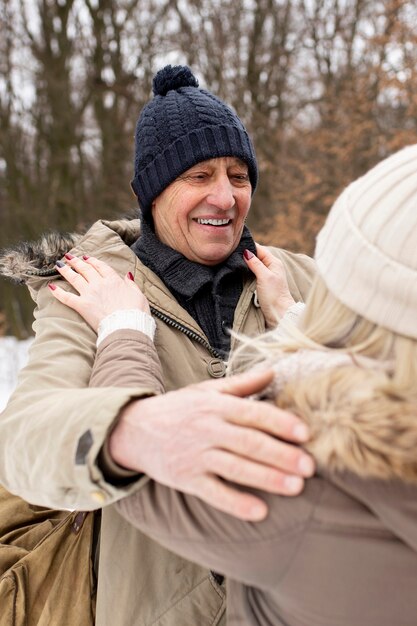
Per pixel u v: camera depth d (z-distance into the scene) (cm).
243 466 66
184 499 74
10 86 1293
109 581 108
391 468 60
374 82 957
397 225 68
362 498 64
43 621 112
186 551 75
